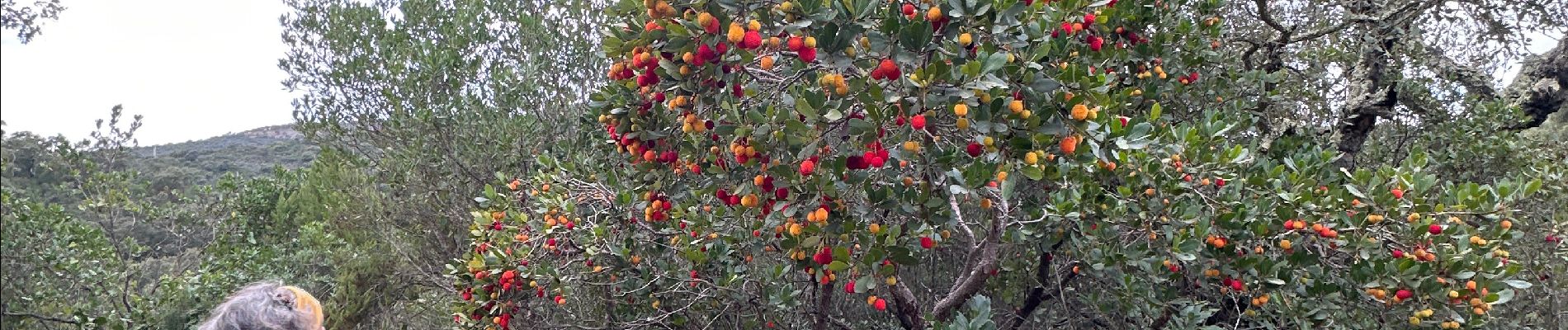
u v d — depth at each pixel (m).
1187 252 3.00
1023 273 4.47
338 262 9.06
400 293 9.20
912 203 2.36
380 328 8.90
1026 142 2.09
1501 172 5.16
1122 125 2.82
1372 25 5.07
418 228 8.23
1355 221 3.00
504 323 3.86
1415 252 2.92
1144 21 3.63
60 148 6.41
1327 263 3.17
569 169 4.53
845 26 1.97
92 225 6.95
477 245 4.14
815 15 1.95
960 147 2.48
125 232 7.49
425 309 8.01
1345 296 3.10
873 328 4.79
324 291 9.15
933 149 2.26
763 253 4.41
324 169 10.03
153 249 7.68
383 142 8.19
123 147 6.91
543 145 7.40
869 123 2.01
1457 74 5.70
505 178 4.67
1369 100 5.27
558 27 8.03
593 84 7.59
